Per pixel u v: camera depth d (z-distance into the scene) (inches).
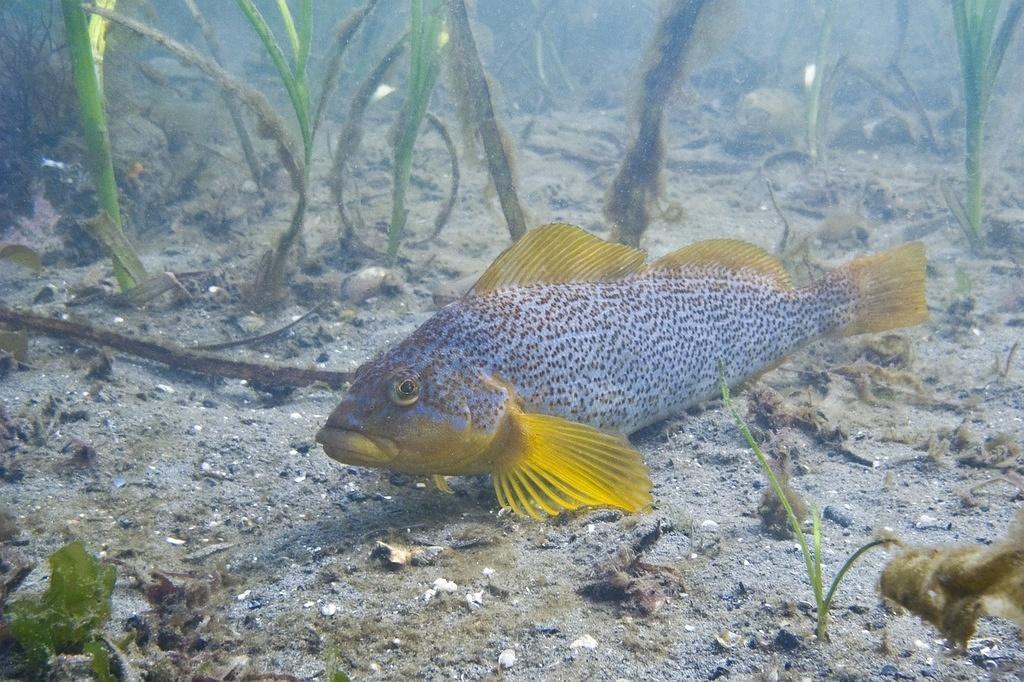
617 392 28.1
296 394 33.2
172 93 73.0
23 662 20.4
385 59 40.7
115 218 36.7
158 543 25.2
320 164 68.5
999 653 21.2
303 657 22.2
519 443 25.6
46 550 24.4
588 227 57.3
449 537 25.4
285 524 26.2
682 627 22.6
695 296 29.8
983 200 61.8
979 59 47.4
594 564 24.2
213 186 57.4
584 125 93.6
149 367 33.5
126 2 51.3
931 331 38.8
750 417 30.5
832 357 35.5
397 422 24.9
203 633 22.6
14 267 43.6
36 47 55.7
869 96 108.8
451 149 45.8
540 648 22.2
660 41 36.6
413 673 21.8
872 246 54.4
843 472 28.1
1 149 48.8
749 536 25.2
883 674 21.1
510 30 131.9
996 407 31.9
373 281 41.3
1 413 28.7
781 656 21.7
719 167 78.1
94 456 27.9
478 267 46.2
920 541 24.7
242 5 34.3
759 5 213.3
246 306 38.8
